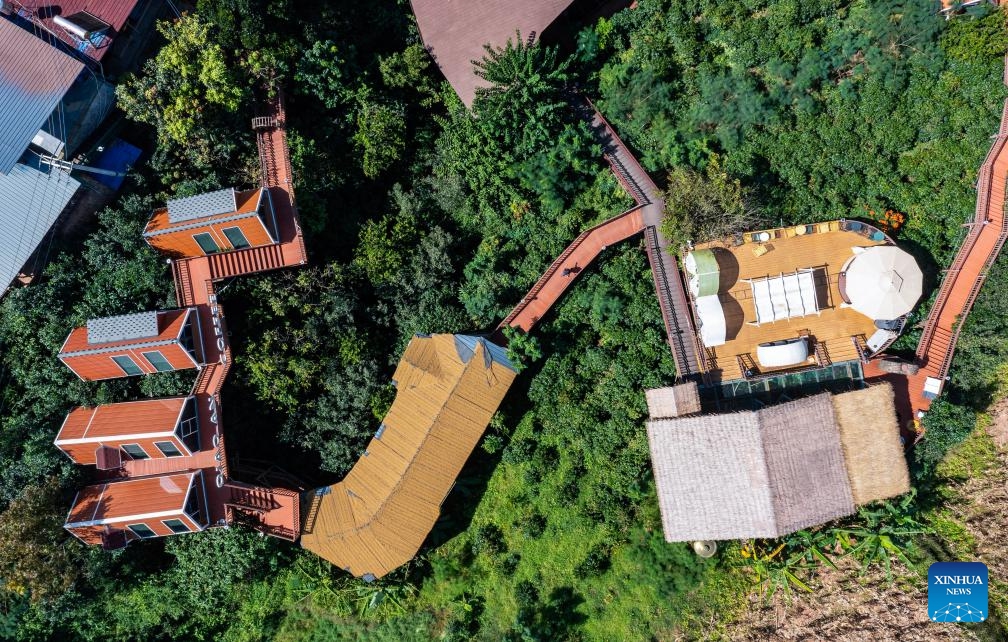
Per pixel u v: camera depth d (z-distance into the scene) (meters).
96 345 34.28
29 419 36.06
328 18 38.31
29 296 35.56
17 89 33.66
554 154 36.72
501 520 37.41
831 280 35.94
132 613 38.38
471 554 37.38
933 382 35.41
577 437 37.00
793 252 35.97
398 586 36.62
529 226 38.53
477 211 39.12
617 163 37.22
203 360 35.75
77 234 37.34
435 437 35.06
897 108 36.84
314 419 37.28
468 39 37.78
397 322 38.34
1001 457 35.88
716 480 32.56
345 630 38.12
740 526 32.38
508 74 35.31
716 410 35.44
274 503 35.72
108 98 35.69
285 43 36.31
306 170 37.34
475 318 37.75
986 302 36.19
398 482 34.84
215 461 35.78
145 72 35.41
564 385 37.03
